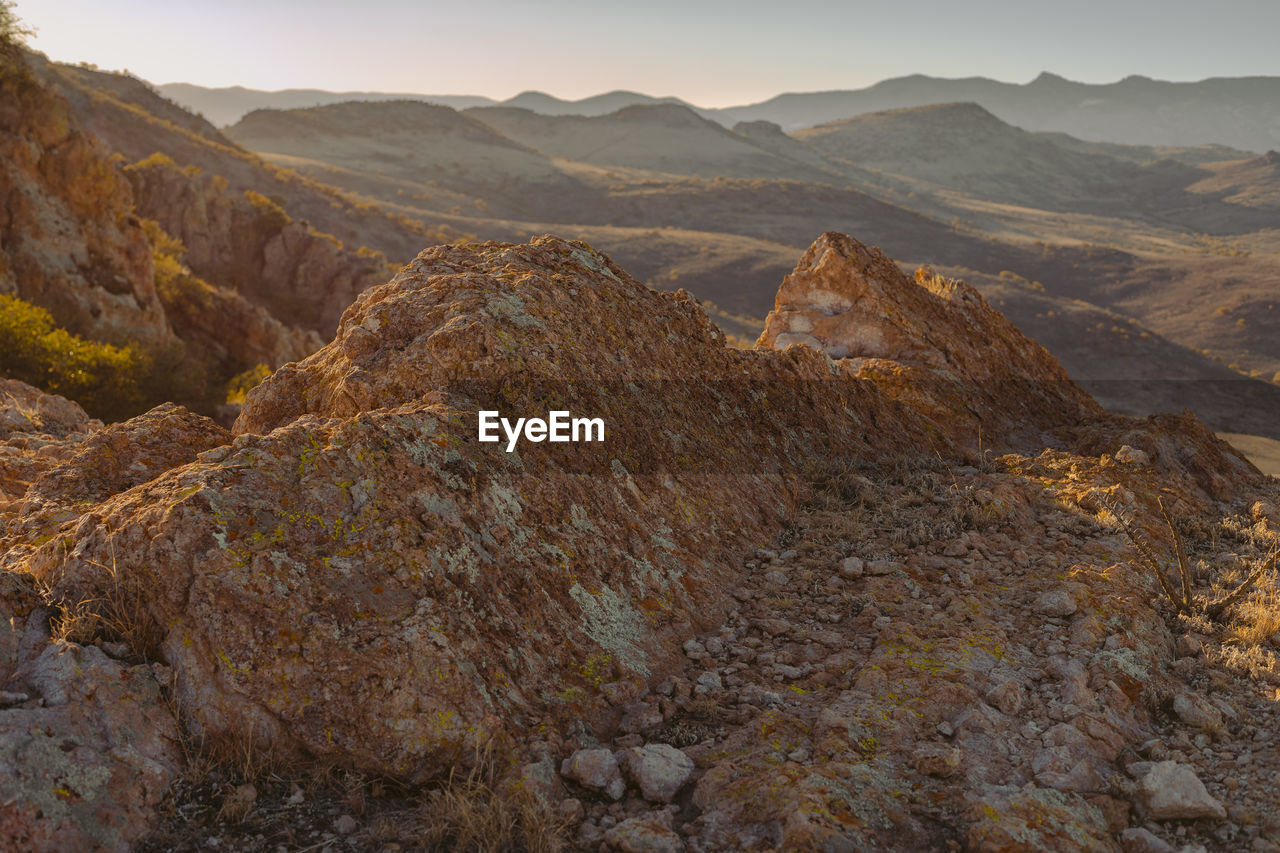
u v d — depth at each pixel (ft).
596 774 14.34
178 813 12.71
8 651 14.05
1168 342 627.87
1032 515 27.73
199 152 490.08
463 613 15.71
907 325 42.70
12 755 11.78
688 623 19.88
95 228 114.21
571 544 19.13
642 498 22.22
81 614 14.65
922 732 16.03
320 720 13.80
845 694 17.34
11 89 105.60
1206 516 30.55
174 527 14.92
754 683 17.95
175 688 14.11
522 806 13.33
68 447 29.60
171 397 101.19
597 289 27.63
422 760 13.83
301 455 16.90
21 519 19.35
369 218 526.16
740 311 651.25
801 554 24.36
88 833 11.75
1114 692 17.35
